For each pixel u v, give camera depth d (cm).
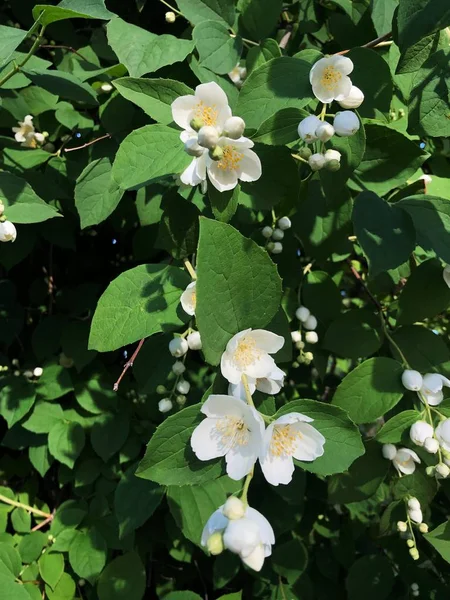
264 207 29
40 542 42
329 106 29
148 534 45
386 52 34
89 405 43
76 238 52
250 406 19
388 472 33
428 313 31
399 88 32
